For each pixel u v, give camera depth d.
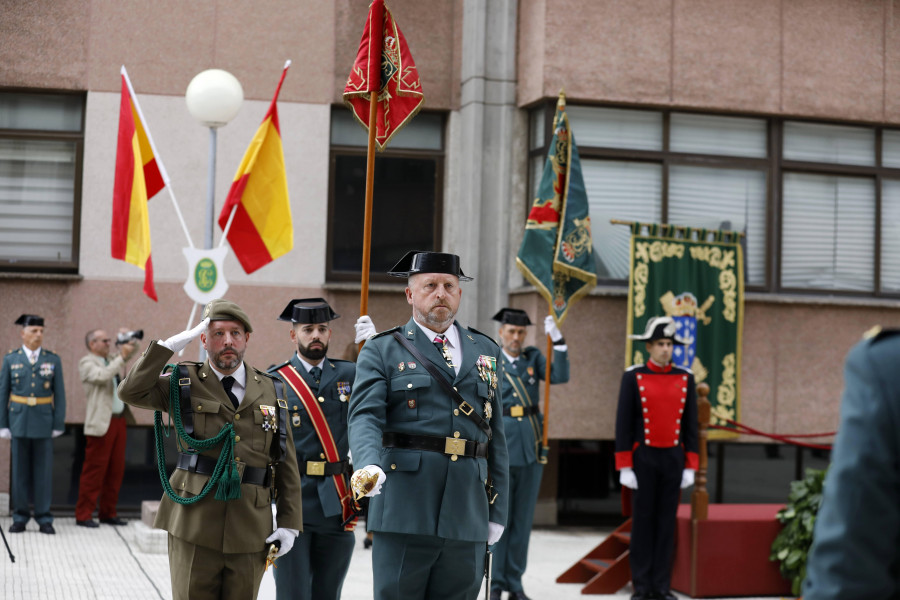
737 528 9.28
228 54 12.86
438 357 5.56
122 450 12.02
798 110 13.05
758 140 13.18
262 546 5.41
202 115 10.36
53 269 12.65
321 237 12.91
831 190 13.38
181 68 12.77
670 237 12.21
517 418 9.19
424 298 5.60
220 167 12.80
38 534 11.18
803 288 13.18
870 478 2.47
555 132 10.47
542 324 12.15
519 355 9.54
